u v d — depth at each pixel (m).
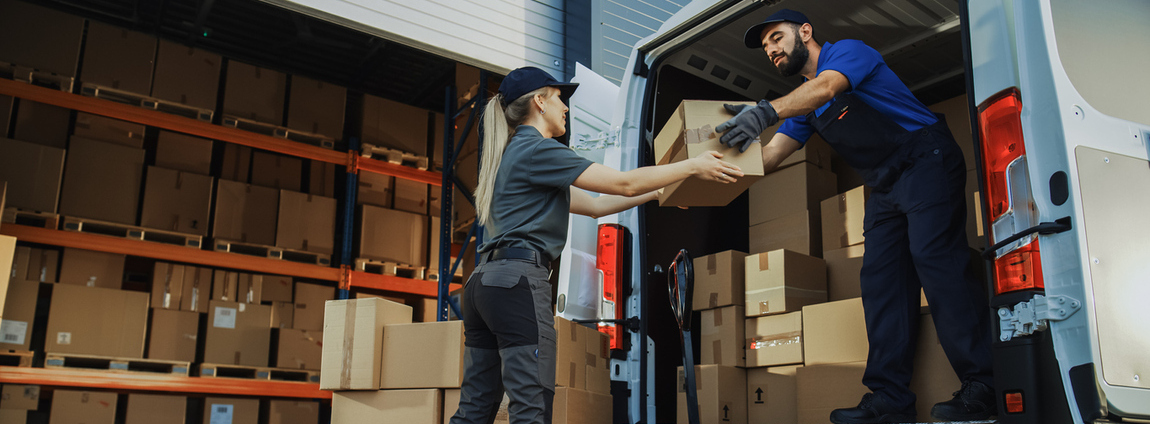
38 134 5.34
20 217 5.22
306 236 6.37
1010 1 2.15
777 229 3.86
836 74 2.66
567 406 2.75
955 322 2.59
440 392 2.73
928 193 2.72
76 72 5.50
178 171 5.86
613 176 2.10
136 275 6.09
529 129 2.23
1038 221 1.97
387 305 2.90
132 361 5.34
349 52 7.42
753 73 3.98
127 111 5.71
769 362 3.34
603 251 3.34
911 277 2.88
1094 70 2.13
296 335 6.14
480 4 4.75
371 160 6.82
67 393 5.09
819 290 3.52
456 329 2.74
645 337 3.27
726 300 3.51
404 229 6.79
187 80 5.97
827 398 3.06
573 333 2.92
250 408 5.87
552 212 2.14
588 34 4.83
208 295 5.81
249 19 6.87
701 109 2.40
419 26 4.42
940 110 3.85
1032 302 1.96
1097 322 1.87
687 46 3.51
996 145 2.11
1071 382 1.87
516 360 2.00
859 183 3.99
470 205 6.64
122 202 5.54
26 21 5.34
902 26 3.63
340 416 2.83
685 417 3.39
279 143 6.40
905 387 2.77
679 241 3.72
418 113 7.19
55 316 5.04
